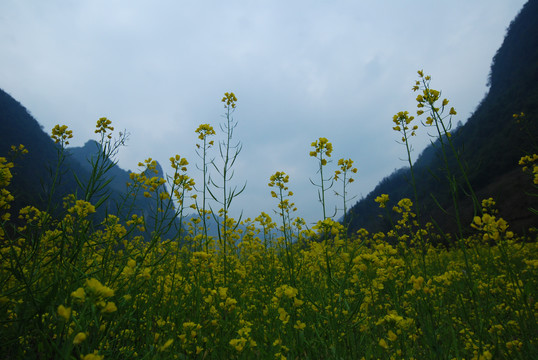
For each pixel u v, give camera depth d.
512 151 33.22
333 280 2.33
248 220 6.04
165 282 3.07
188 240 4.27
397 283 3.12
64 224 2.14
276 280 4.22
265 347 2.74
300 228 4.84
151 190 3.03
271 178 4.74
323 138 3.03
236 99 3.80
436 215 20.98
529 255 5.87
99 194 2.35
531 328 2.49
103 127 3.36
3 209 2.40
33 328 2.00
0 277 2.13
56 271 1.94
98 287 1.26
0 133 52.50
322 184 2.86
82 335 1.18
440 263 6.38
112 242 2.44
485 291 3.38
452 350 2.45
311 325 2.96
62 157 3.00
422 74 3.09
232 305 2.56
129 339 2.36
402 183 66.50
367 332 2.53
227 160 3.37
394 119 3.42
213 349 2.38
